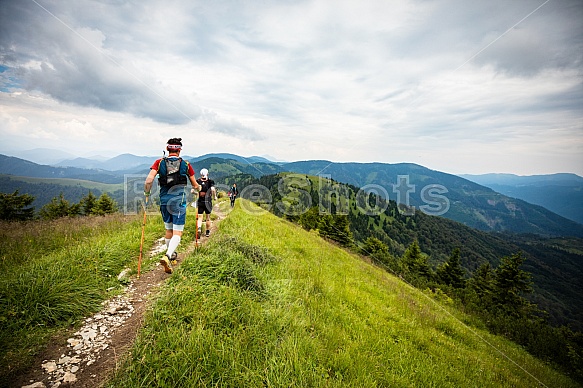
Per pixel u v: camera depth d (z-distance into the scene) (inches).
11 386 119.0
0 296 165.2
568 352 671.1
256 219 740.7
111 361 140.3
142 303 203.5
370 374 190.4
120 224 497.0
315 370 171.5
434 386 218.8
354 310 318.7
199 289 196.5
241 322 184.5
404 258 2348.7
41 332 154.8
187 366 136.9
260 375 150.0
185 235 417.4
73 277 210.1
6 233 402.0
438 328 442.6
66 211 2202.3
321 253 616.4
